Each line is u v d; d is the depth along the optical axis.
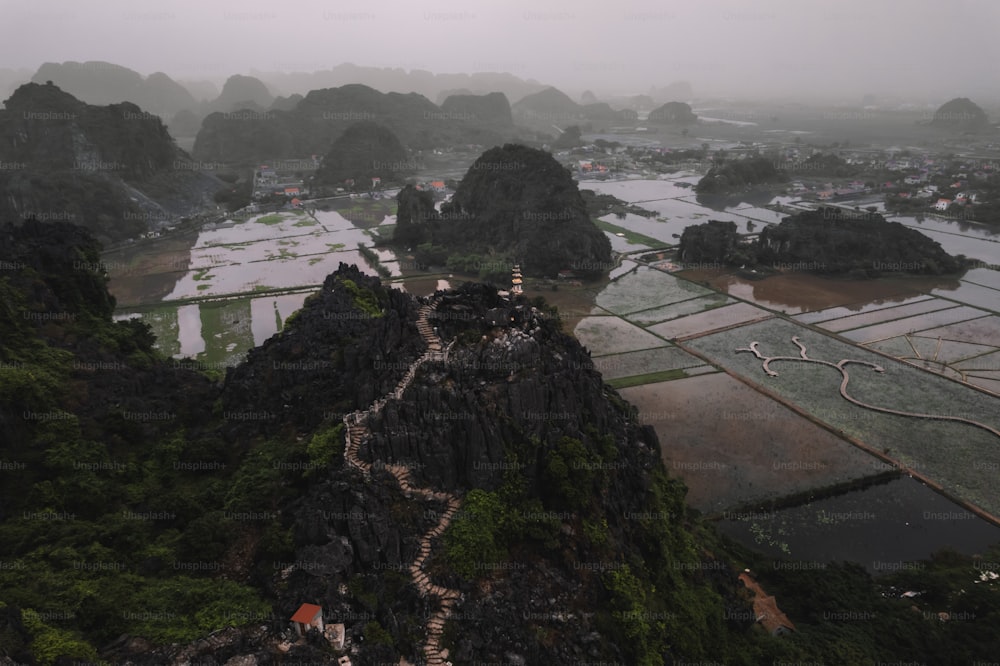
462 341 77.31
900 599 78.06
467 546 60.69
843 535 90.75
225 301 185.38
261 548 61.34
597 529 66.50
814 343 156.50
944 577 80.19
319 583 53.94
